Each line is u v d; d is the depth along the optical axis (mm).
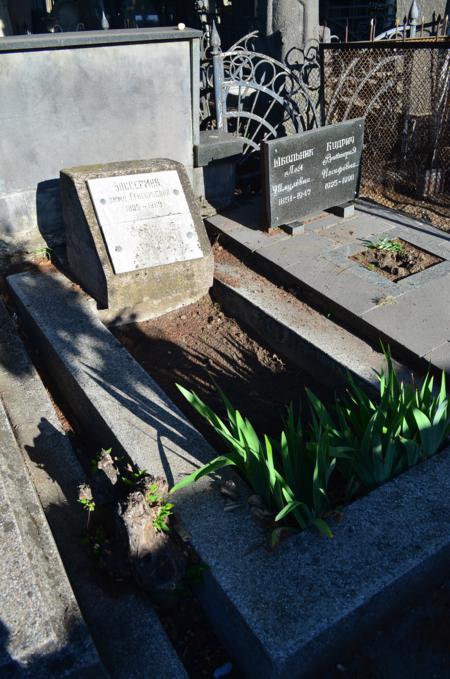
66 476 3588
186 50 5695
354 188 6281
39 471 3611
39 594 2406
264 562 2727
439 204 6824
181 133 6059
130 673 2559
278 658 2352
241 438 3084
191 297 5344
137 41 5414
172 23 11305
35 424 3918
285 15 7543
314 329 4645
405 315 4547
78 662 2320
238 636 2643
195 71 5797
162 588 2789
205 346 4930
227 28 9219
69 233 5203
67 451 3748
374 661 2732
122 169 5062
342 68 7102
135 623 2742
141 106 5754
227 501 3084
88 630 2480
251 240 5805
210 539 2867
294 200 5859
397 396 3234
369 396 4016
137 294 5012
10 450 3252
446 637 2801
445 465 3205
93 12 12156
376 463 3086
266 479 2957
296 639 2398
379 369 4156
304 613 2492
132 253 4895
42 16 13109
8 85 5121
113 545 2906
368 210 6375
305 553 2754
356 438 3135
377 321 4477
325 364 4379
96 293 5039
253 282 5348
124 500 2832
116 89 5574
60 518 3299
